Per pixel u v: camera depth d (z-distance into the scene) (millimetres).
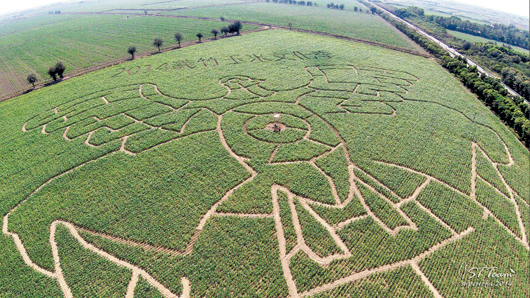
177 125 43531
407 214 29375
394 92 54719
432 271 24453
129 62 72688
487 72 71938
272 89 55062
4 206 30969
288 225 27812
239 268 24281
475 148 39562
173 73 63500
